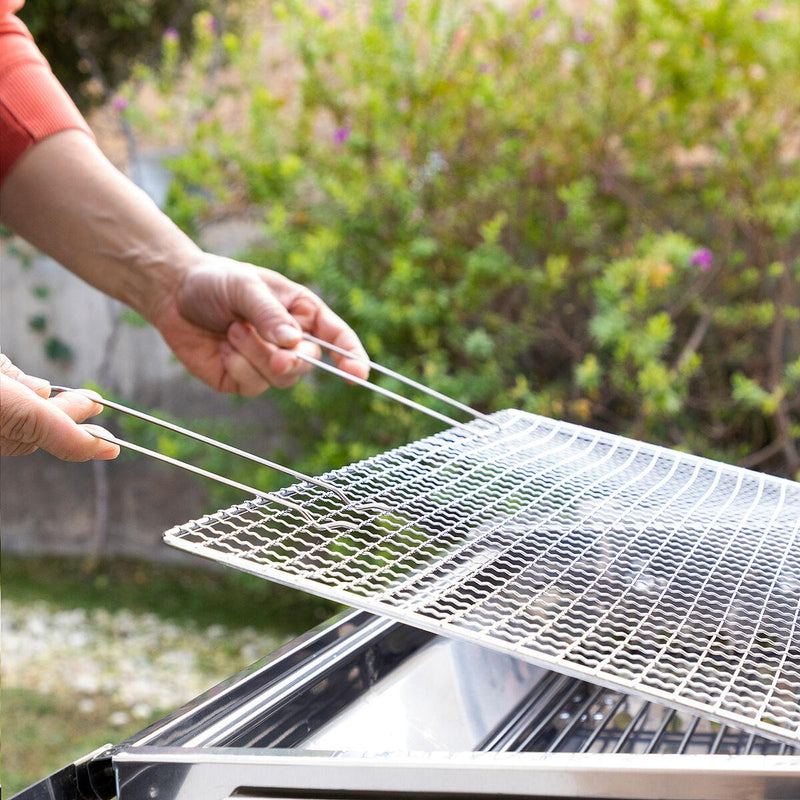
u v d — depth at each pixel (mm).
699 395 2857
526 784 550
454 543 658
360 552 607
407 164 2812
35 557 4121
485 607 641
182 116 3344
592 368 2373
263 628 3332
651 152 2744
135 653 3127
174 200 3033
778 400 2404
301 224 2959
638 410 2654
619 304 2389
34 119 1034
